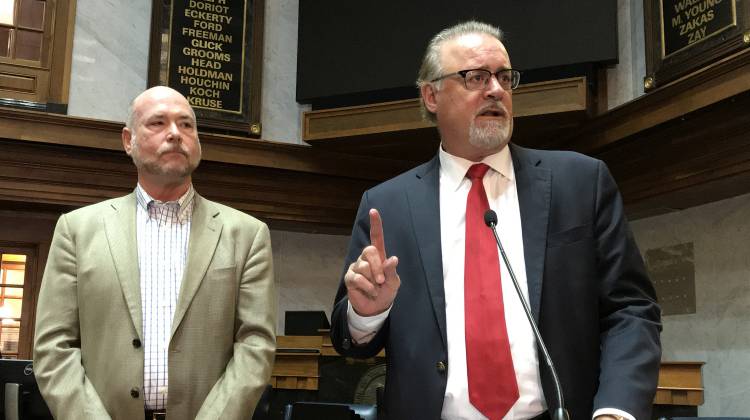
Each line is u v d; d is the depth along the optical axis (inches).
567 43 244.4
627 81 246.4
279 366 235.5
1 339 262.4
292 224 291.9
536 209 75.2
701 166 220.4
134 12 269.1
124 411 92.4
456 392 70.5
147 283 99.6
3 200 251.1
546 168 78.0
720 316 239.9
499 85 79.5
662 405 201.3
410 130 258.1
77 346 97.9
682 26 223.0
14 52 253.3
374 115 262.8
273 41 289.0
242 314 100.6
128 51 266.2
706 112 213.9
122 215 103.7
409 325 73.2
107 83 261.7
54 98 254.2
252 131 275.3
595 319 71.6
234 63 277.4
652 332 68.5
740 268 235.0
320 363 233.8
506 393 69.3
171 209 105.6
